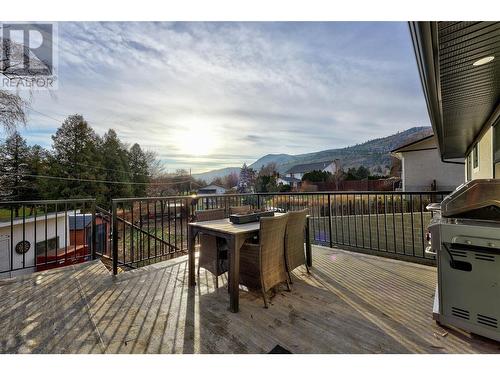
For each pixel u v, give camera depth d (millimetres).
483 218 1818
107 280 2938
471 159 6383
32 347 1742
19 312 2203
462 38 1750
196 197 4391
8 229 6578
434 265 3402
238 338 1831
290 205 5559
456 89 2686
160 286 2777
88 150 19578
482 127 4379
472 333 1806
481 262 1722
